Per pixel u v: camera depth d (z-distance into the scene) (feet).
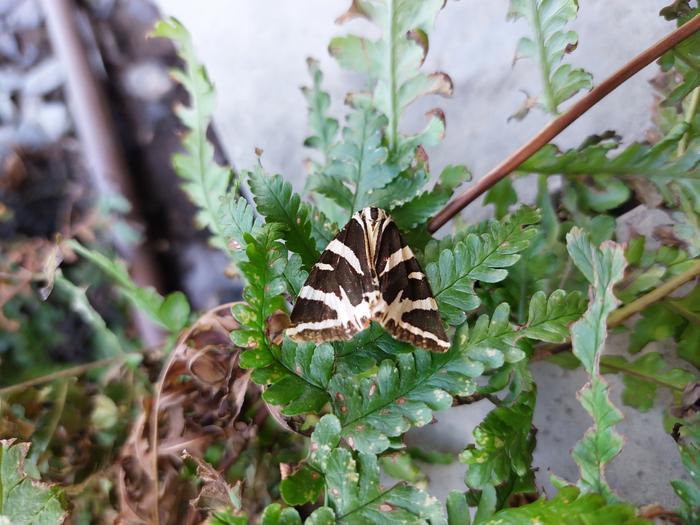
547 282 0.37
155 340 0.49
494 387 0.33
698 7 0.34
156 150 0.54
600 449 0.27
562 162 0.36
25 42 0.54
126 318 0.50
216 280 0.53
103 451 0.42
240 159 0.54
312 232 0.32
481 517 0.27
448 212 0.37
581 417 0.43
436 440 0.44
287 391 0.28
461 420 0.44
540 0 0.33
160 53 0.55
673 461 0.40
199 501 0.36
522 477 0.30
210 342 0.41
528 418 0.31
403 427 0.27
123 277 0.42
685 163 0.35
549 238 0.38
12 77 0.54
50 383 0.43
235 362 0.38
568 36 0.33
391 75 0.35
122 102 0.55
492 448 0.29
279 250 0.28
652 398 0.38
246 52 0.52
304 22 0.51
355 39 0.35
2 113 0.54
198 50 0.54
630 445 0.41
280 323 0.34
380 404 0.28
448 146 0.48
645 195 0.36
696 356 0.37
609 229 0.38
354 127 0.35
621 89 0.43
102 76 0.55
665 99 0.35
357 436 0.27
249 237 0.27
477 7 0.47
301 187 0.52
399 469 0.42
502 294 0.37
